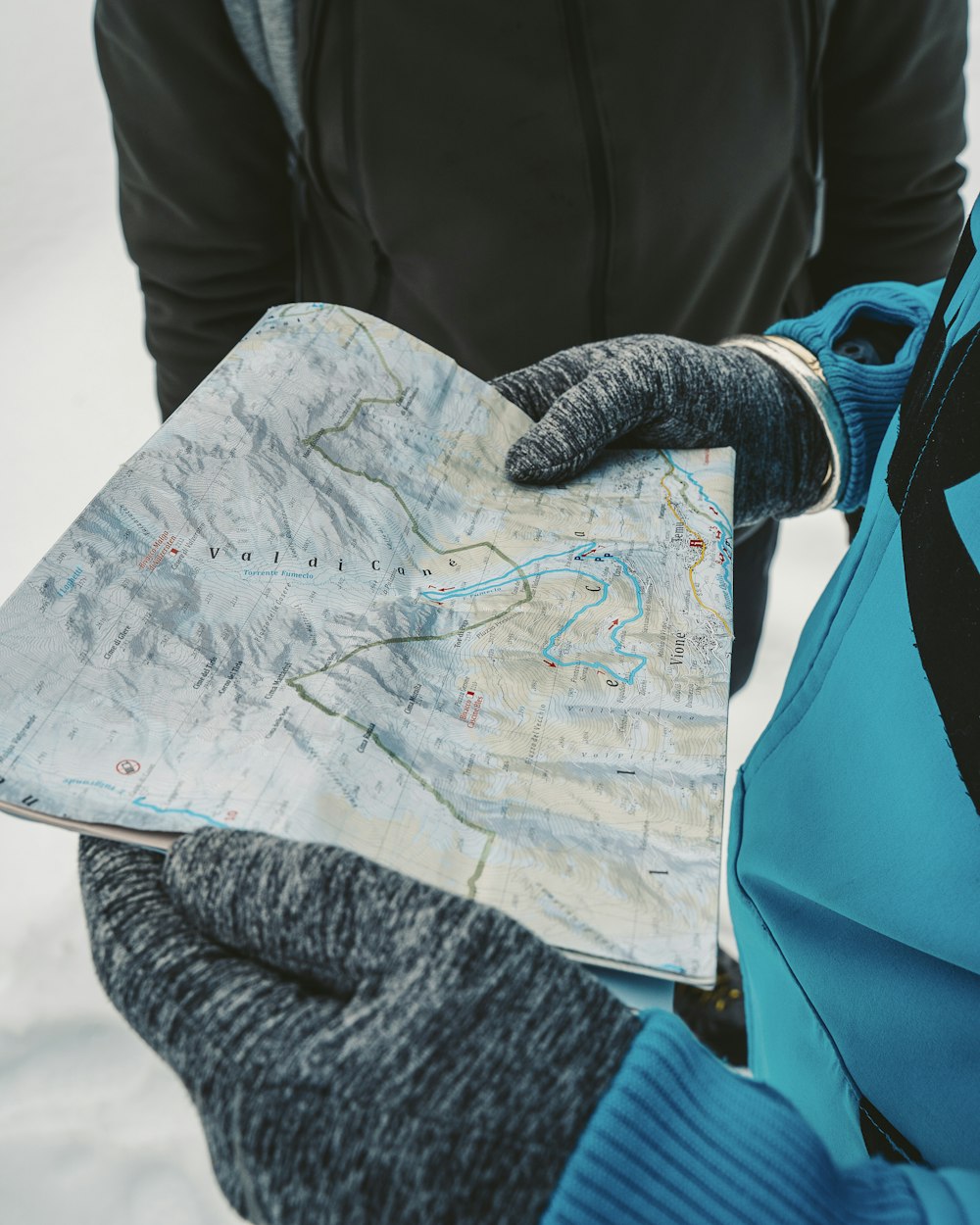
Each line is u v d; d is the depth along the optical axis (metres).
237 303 1.04
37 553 1.68
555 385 0.72
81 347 1.97
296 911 0.38
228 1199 0.35
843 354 0.74
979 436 0.42
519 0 0.81
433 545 0.61
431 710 0.51
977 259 0.46
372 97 0.87
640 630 0.56
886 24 0.90
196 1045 0.35
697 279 1.00
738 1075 0.37
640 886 0.44
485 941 0.36
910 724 0.45
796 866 0.54
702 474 0.67
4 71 2.39
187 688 0.49
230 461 0.57
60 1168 1.17
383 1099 0.33
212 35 0.86
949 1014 0.44
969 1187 0.34
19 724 0.46
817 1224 0.33
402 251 0.97
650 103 0.86
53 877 1.41
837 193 1.06
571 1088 0.33
